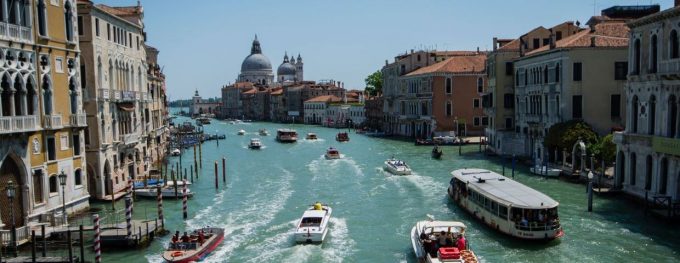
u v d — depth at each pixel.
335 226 31.09
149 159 50.78
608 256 24.50
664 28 30.50
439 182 43.75
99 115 35.91
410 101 87.12
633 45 34.03
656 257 24.16
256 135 111.88
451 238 23.97
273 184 45.59
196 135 92.31
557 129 43.94
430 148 70.12
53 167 29.94
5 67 26.30
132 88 43.97
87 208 33.59
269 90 186.12
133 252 26.39
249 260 25.36
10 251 24.50
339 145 82.25
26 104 27.98
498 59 57.97
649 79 31.84
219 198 39.66
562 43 47.88
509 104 58.44
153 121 58.16
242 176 50.59
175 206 36.75
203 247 25.70
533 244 26.39
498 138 58.81
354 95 154.75
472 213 31.86
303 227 28.17
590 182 31.75
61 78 30.83
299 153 71.56
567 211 31.88
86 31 35.12
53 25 30.09
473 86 77.38
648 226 28.48
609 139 38.62
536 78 50.75
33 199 28.38
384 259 25.44
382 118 106.94
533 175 44.09
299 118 162.12
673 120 30.20
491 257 24.95
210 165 59.53
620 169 35.47
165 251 25.42
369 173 50.09
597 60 44.91
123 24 41.62
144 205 36.72
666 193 30.38
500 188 30.31
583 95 45.00
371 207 35.56
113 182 37.94
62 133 30.80
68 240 23.09
